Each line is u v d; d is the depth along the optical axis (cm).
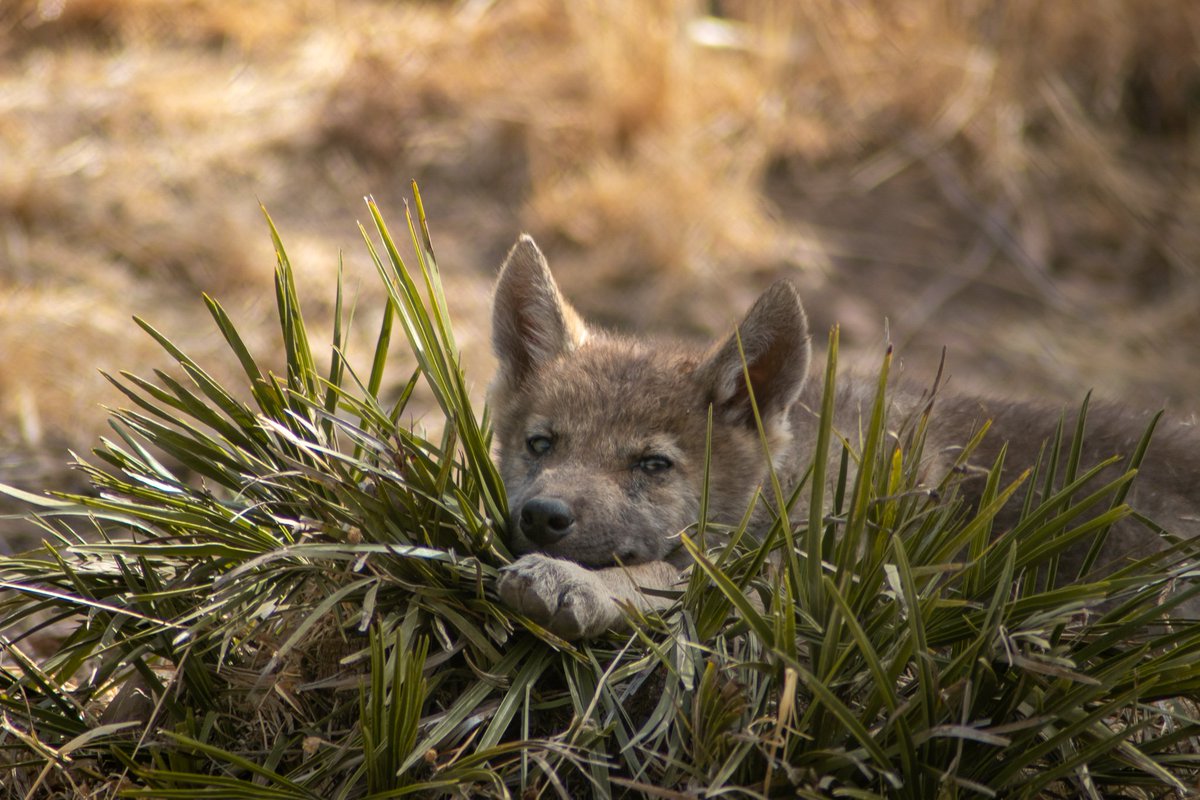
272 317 1423
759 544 667
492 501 673
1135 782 569
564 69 1877
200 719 618
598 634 612
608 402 823
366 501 620
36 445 1145
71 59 1867
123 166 1638
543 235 1667
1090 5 1931
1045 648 551
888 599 588
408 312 661
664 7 1864
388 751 552
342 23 1973
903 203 1789
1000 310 1612
